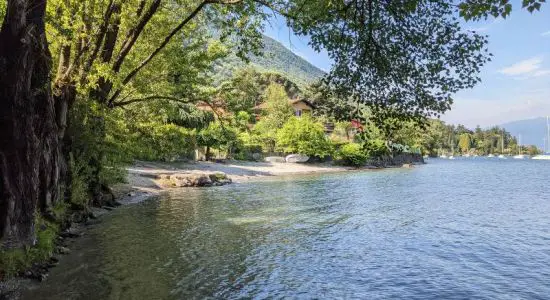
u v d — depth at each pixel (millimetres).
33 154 10992
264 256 14078
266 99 98000
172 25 22812
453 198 31375
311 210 24578
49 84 13289
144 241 15719
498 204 28078
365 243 16250
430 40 8781
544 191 37219
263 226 19391
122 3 17938
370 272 12500
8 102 10203
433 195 33344
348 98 9570
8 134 10195
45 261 11836
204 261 13250
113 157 23906
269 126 83188
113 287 10492
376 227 19500
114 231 17406
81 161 19859
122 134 23094
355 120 9523
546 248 15609
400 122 9375
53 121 14508
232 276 11836
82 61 18109
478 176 58969
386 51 9289
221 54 23125
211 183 39719
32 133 10961
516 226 20016
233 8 18703
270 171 60125
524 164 119375
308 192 34594
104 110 19797
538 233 18328
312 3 11523
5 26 10398
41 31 12500
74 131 19000
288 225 19719
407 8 8422
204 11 21359
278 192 34344
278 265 13047
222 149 65250
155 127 24734
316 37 9992
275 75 147125
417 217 22438
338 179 50000
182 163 52750
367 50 9391
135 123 24312
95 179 22688
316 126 76938
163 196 30703
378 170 73312
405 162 101250
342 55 9695
